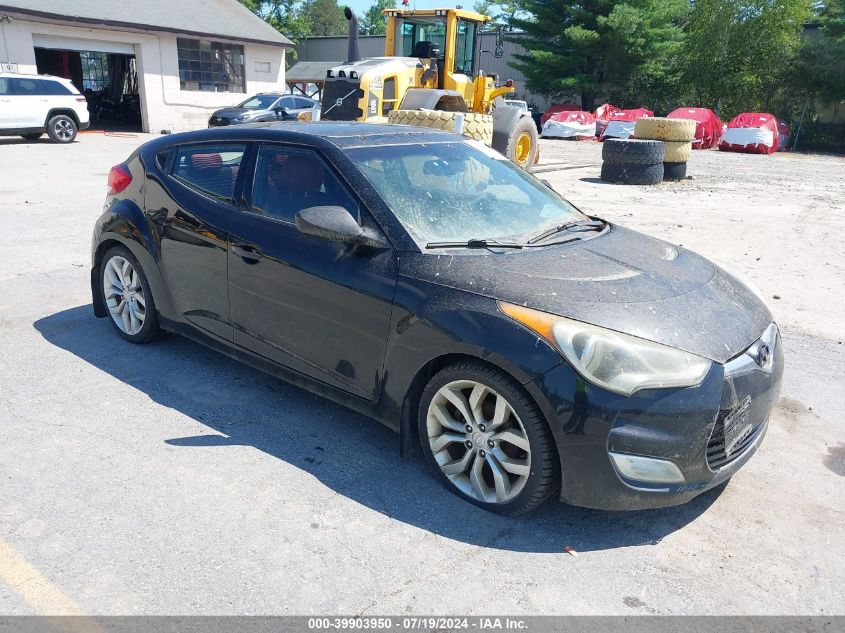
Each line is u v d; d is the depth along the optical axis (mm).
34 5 21734
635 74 35000
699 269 3561
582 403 2713
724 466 2949
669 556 2857
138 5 25062
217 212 3986
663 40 34625
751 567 2803
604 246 3592
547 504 3201
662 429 2725
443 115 11062
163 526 2887
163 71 24891
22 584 2535
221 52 26734
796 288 6754
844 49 30797
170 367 4484
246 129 4082
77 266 6707
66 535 2809
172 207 4246
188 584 2564
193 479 3238
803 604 2605
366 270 3305
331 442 3641
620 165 14367
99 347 4773
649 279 3221
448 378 3062
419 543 2861
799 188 14727
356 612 2465
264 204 3811
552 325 2797
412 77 13000
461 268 3127
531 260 3240
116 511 2973
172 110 25469
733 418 2904
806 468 3570
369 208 3402
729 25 33594
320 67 43188
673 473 2781
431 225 3422
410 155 3836
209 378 4352
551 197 4227
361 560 2738
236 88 27656
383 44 47094
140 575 2602
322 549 2791
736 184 15125
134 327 4777
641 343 2773
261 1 51031
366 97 12094
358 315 3330
